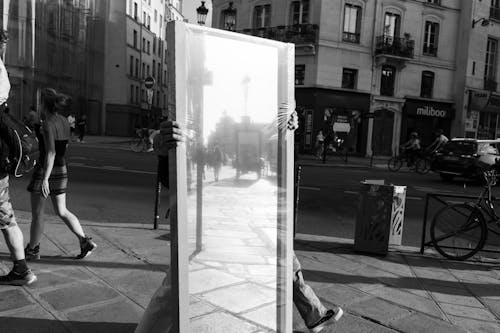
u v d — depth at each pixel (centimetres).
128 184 1102
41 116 452
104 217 731
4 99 371
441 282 493
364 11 3066
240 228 275
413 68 3269
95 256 493
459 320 392
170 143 235
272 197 288
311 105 2998
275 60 283
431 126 3400
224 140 265
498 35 3484
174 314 241
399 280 489
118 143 2894
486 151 1619
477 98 3366
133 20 4947
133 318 352
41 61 3631
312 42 2973
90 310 361
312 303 337
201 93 253
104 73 4550
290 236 294
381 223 578
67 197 887
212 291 265
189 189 252
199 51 251
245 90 271
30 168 411
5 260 457
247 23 3259
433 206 1065
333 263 534
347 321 371
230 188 270
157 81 6172
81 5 4153
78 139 3027
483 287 487
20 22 3438
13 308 355
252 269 280
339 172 1900
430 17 3291
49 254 489
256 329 281
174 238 238
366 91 3106
